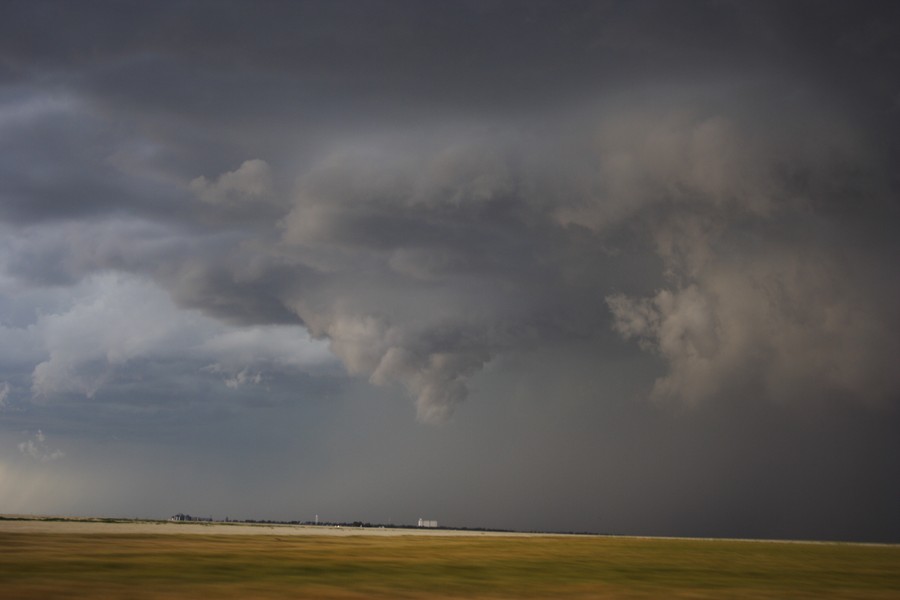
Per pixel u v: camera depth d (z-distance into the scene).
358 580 46.09
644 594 44.03
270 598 36.25
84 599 33.28
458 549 89.88
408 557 69.62
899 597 46.28
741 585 51.41
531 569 60.16
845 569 73.44
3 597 33.19
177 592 36.69
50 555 53.59
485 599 39.19
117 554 57.03
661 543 152.00
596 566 67.06
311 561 59.44
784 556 100.81
